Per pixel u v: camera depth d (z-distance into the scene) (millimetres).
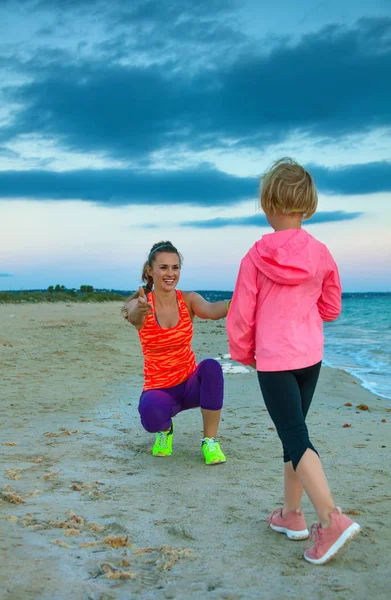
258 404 5992
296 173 2527
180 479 3377
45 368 7961
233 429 4770
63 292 42125
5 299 30750
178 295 3850
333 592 2023
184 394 3934
